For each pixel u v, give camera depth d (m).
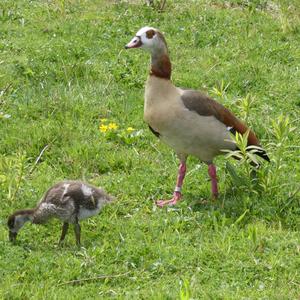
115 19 20.52
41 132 14.70
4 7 20.98
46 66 17.48
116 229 11.83
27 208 12.23
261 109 16.17
